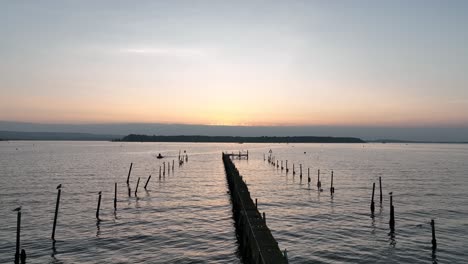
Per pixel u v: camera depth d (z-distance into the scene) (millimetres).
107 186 62094
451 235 31922
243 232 27266
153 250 27828
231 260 25953
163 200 49125
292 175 83375
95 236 31297
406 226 34969
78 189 58312
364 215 39812
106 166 103500
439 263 25484
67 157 145500
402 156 172750
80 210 41812
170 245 29094
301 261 25562
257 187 63062
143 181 69875
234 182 45875
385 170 94938
